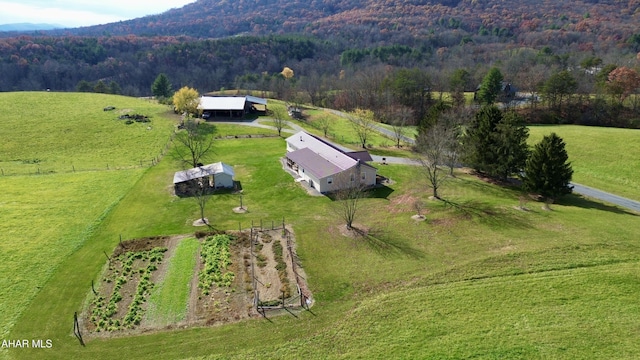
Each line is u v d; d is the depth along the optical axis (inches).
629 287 1151.6
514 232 1526.8
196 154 2770.7
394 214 1803.6
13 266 1428.4
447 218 1694.1
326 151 2448.3
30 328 1133.7
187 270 1397.6
